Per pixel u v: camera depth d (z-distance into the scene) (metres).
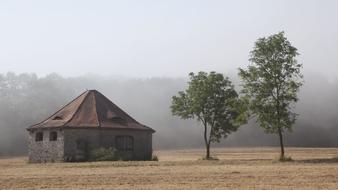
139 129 71.50
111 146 69.19
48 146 68.75
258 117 62.41
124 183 35.09
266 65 62.38
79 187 33.12
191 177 38.62
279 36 62.69
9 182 36.38
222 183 34.38
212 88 69.62
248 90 62.72
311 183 34.06
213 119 69.75
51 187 33.25
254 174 40.66
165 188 32.00
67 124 67.69
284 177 38.00
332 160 59.97
